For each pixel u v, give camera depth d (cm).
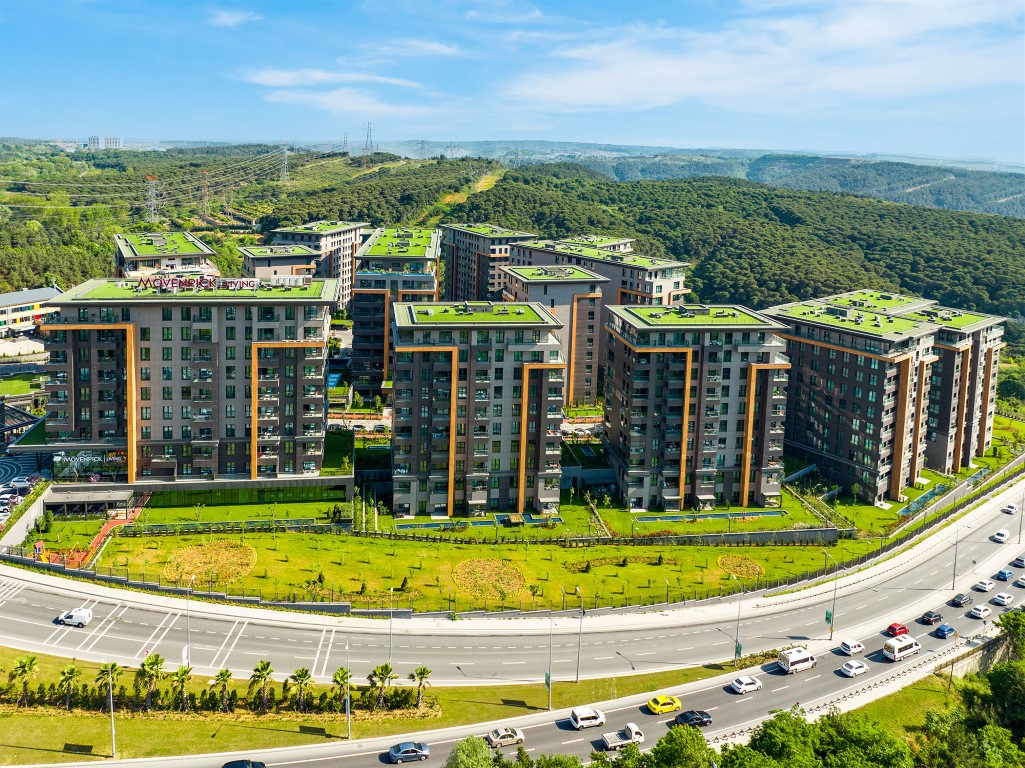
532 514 17888
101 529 15538
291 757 10062
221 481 16738
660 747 9538
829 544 17825
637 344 18100
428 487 17462
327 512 16762
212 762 9825
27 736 9888
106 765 9600
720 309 19875
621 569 15900
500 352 17288
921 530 18712
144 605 13188
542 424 17575
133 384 16225
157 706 10656
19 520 14838
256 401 16750
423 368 17112
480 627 13588
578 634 13612
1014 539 18488
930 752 11006
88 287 17075
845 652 13512
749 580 15825
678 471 18512
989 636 14312
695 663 12950
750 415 18538
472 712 11256
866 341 19900
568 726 11088
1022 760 11119
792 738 9912
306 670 10975
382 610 13700
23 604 12888
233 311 16488
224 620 13050
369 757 10169
